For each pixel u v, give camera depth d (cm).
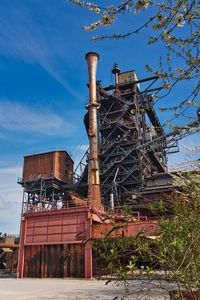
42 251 3469
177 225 380
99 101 6212
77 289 2059
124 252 401
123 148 5962
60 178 6275
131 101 6025
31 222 3703
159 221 402
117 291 1702
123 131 5875
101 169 5822
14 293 1942
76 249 3244
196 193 473
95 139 5000
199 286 359
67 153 6656
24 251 3606
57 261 3338
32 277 3416
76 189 6128
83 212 3369
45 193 6184
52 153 6412
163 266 371
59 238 3416
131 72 6259
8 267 5434
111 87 6300
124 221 440
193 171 575
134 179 5594
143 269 380
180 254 366
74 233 3338
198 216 397
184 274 353
